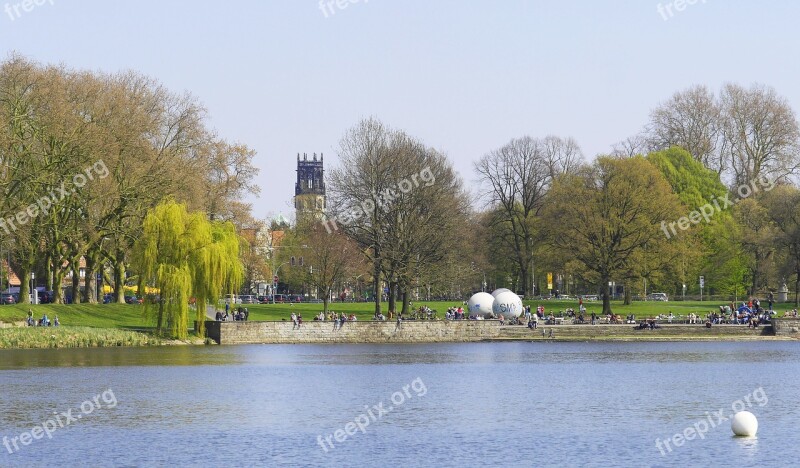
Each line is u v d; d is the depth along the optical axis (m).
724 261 184.38
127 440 70.12
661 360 125.88
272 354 130.00
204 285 133.75
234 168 164.38
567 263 169.12
